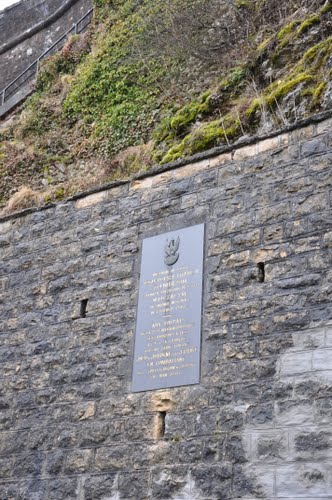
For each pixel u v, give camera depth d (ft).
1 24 65.57
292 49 34.50
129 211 29.25
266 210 25.29
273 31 38.40
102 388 26.61
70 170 43.42
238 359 23.75
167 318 26.08
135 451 24.72
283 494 21.20
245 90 35.35
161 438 24.36
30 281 30.96
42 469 26.78
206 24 43.27
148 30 46.68
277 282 23.97
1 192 44.45
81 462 25.88
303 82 30.42
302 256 23.77
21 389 28.91
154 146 37.22
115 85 45.55
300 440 21.49
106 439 25.63
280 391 22.45
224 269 25.45
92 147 43.55
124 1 51.57
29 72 58.18
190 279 26.13
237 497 21.98
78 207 31.04
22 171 44.88
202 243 26.43
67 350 28.35
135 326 26.81
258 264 24.71
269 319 23.62
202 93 39.14
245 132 31.42
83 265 29.58
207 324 25.00
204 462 23.04
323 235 23.59
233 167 26.89
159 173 29.09
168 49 44.39
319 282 23.06
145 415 25.05
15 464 27.58
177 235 27.27
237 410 23.06
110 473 25.00
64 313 29.17
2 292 31.60
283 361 22.79
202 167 27.86
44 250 31.22
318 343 22.33
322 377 21.86
